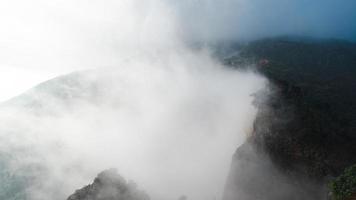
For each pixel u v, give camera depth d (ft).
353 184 100.32
